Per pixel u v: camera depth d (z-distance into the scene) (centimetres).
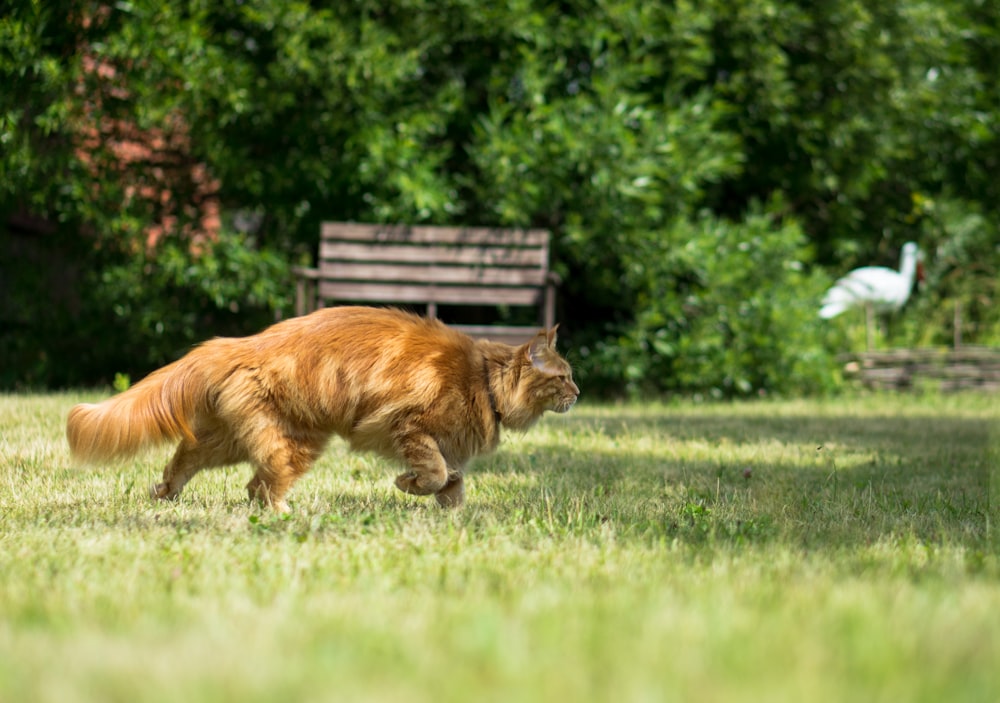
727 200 1770
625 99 1390
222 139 1348
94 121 1286
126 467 709
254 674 272
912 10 1584
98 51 1241
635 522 554
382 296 1338
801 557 455
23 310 1391
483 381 586
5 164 1181
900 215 1895
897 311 1911
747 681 270
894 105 1597
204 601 362
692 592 376
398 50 1376
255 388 546
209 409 555
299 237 1484
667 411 1312
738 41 1535
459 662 284
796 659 286
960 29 1711
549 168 1373
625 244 1409
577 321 1628
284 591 377
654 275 1432
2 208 1294
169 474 595
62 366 1438
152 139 1416
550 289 1309
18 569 418
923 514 611
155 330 1398
